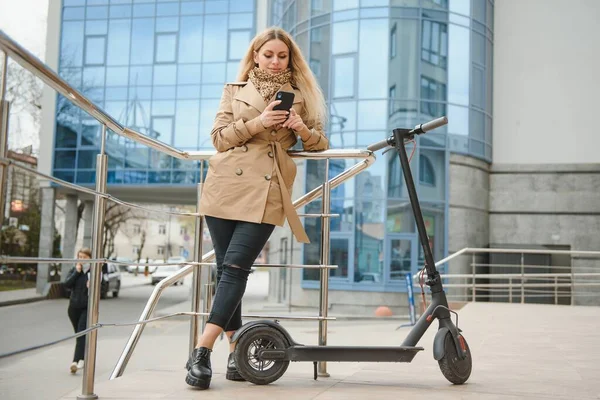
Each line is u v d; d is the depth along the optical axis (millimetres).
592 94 21562
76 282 8133
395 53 20172
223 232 3131
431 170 20141
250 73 3271
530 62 21922
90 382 2719
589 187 21281
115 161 25203
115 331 13117
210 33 25156
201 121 24891
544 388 3293
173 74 25234
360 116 20156
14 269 22609
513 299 20375
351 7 20469
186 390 2916
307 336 11391
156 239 75250
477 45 21094
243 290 3062
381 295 19375
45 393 6562
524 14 22062
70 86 2385
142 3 25641
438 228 20047
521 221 21547
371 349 3080
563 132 21609
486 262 21453
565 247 21234
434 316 3277
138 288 34688
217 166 3135
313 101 3330
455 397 2883
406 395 2891
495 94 22031
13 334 12539
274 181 3111
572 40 21750
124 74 25531
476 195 20906
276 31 3270
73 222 27438
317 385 3131
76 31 25922
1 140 1952
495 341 6254
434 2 20484
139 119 25312
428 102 20219
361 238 19781
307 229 20766
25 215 23562
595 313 10422
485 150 21328
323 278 3434
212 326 2988
